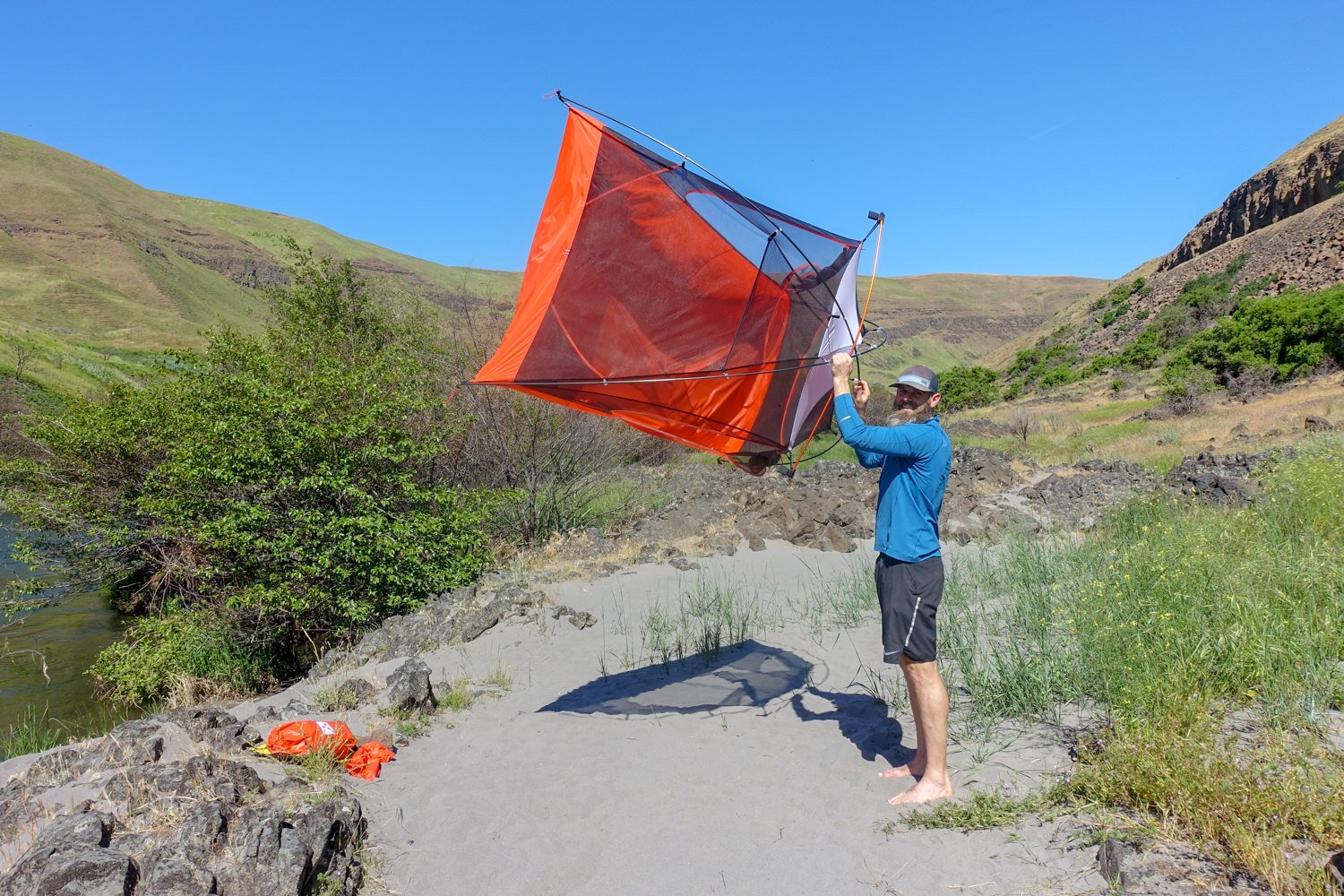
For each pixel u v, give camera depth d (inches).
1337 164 2482.8
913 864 125.9
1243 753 136.7
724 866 132.3
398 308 629.9
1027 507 511.8
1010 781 148.7
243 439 364.8
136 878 119.0
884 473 153.8
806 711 202.5
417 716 213.3
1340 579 204.8
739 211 178.2
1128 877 108.0
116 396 470.3
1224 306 1852.9
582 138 169.8
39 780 158.6
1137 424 980.6
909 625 146.5
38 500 443.5
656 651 265.3
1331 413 781.3
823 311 193.6
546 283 169.8
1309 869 102.4
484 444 517.7
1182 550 253.6
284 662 370.0
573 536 493.0
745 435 195.6
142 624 369.7
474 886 132.3
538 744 192.7
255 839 125.5
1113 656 179.8
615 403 177.5
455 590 343.9
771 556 413.7
